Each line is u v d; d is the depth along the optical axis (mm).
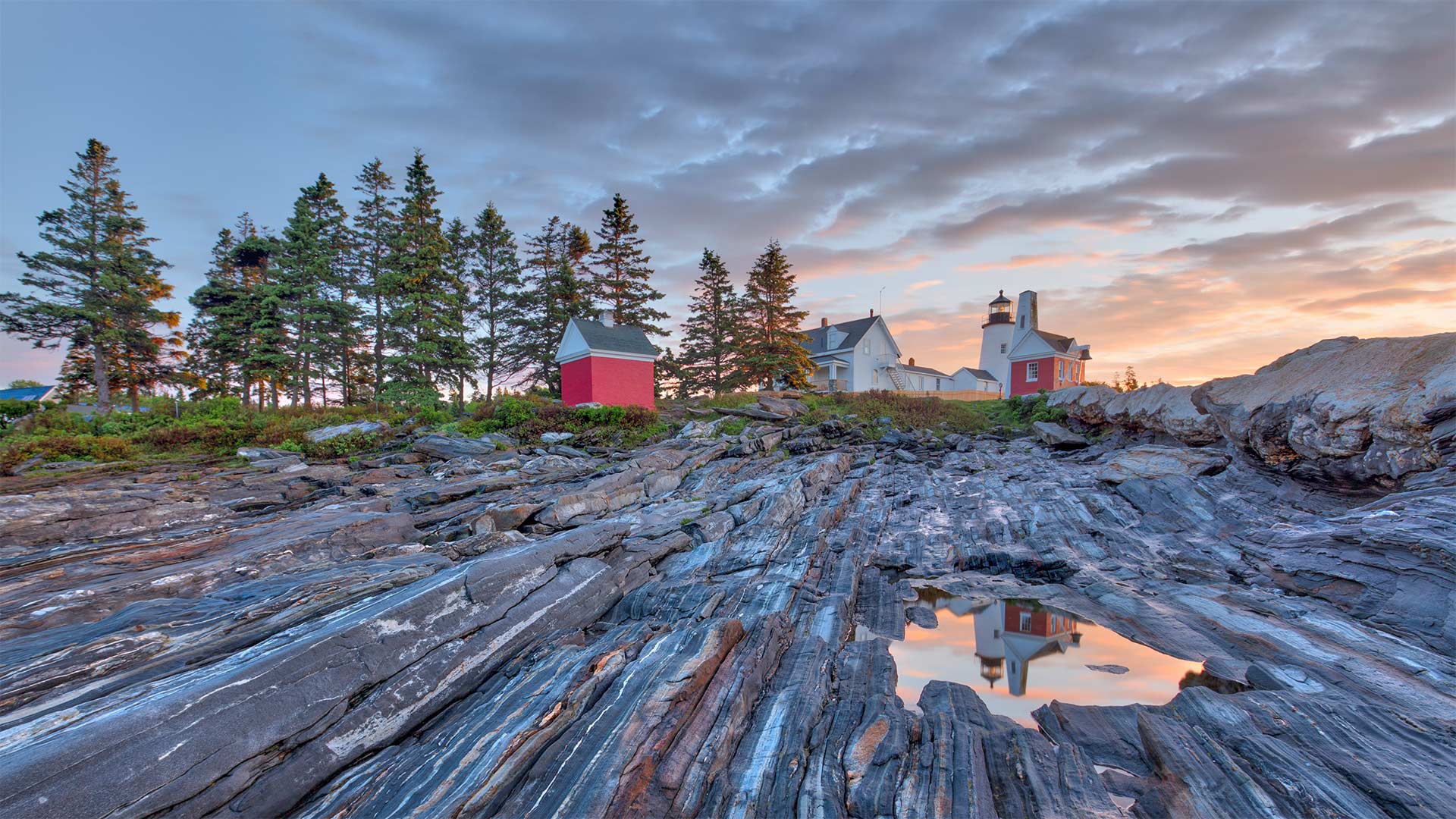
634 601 8305
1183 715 5508
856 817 4031
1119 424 20594
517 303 44938
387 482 17406
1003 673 7086
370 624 5238
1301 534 9258
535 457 20750
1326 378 10375
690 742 4484
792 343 41719
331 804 3916
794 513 12891
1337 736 4777
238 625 6188
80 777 3301
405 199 35906
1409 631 6629
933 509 14844
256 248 45219
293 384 41812
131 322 42312
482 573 6551
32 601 7031
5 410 33125
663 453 19203
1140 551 10867
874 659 7156
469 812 3623
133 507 12648
